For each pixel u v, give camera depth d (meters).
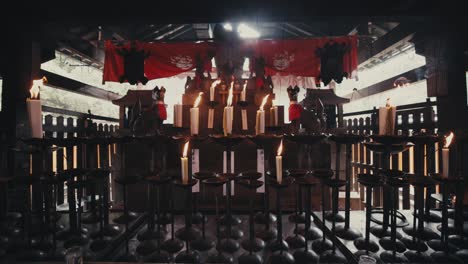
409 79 5.25
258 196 4.06
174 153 4.06
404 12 3.63
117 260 2.42
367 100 8.87
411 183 2.11
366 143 2.43
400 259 2.25
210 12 3.75
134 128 3.91
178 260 2.28
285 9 3.70
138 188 4.21
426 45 4.42
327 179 2.46
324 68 5.21
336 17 3.71
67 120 4.64
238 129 4.22
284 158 4.08
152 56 6.25
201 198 4.08
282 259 2.27
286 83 7.20
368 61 7.02
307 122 4.17
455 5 3.54
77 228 2.80
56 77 5.13
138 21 3.82
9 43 3.87
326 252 2.41
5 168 3.59
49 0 3.73
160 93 3.99
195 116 2.45
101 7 3.75
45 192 2.65
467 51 3.86
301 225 3.08
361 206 5.55
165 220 3.10
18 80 3.88
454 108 3.92
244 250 2.54
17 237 2.79
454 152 3.40
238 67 6.14
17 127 3.83
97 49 6.59
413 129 4.47
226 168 2.51
